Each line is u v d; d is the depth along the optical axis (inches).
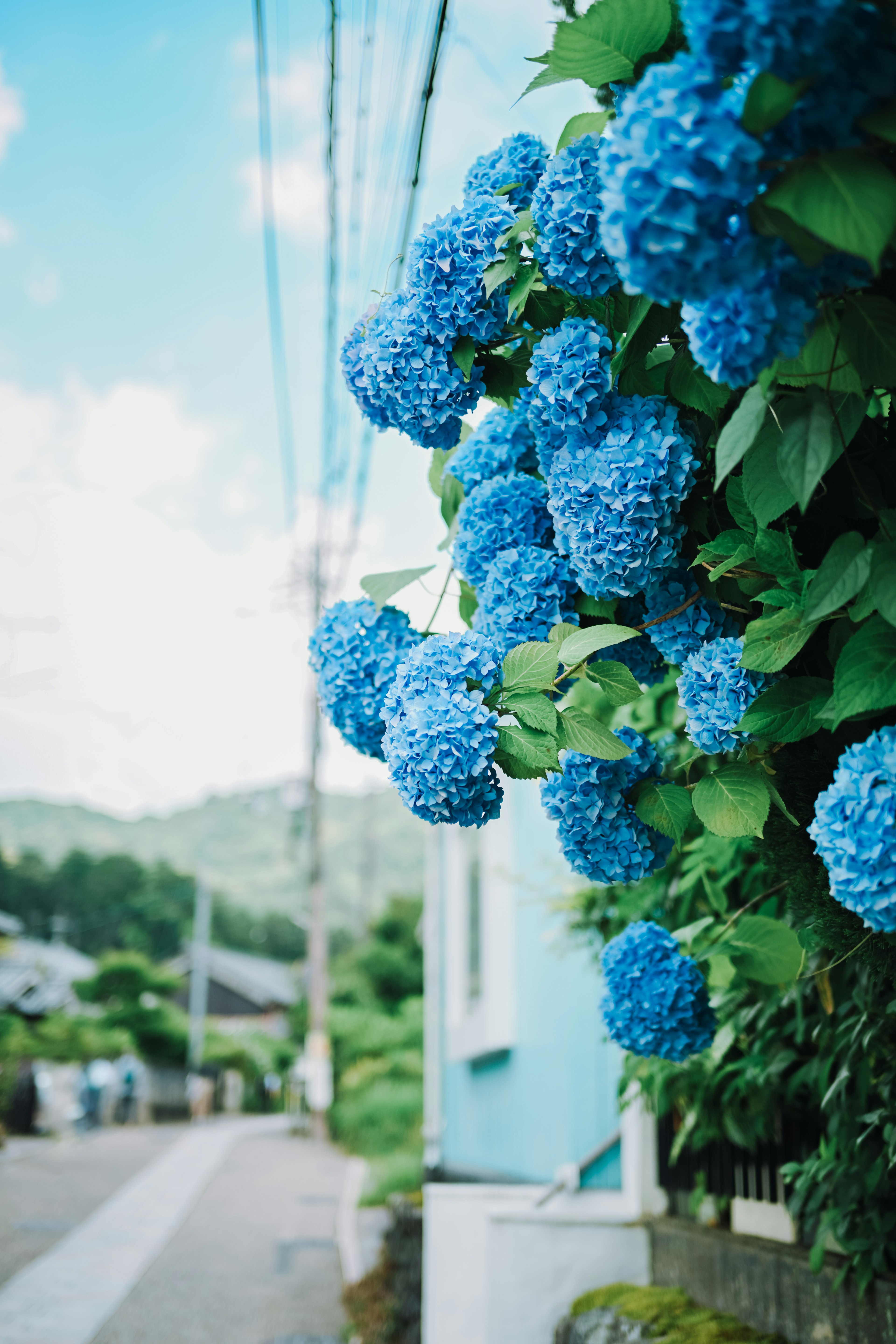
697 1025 87.6
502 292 68.8
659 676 78.5
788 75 42.8
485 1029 291.4
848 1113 97.9
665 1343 118.5
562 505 64.2
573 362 64.7
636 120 44.3
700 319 49.5
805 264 45.6
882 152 47.1
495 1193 185.2
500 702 66.7
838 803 50.7
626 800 72.2
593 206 61.8
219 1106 1668.3
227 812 4933.6
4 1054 885.8
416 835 3590.1
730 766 68.9
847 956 74.4
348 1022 1200.2
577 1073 218.2
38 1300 308.0
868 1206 98.5
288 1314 297.7
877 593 52.5
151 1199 539.2
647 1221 154.0
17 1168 639.1
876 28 42.5
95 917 2551.7
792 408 54.4
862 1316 103.0
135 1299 314.0
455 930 368.5
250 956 2615.7
